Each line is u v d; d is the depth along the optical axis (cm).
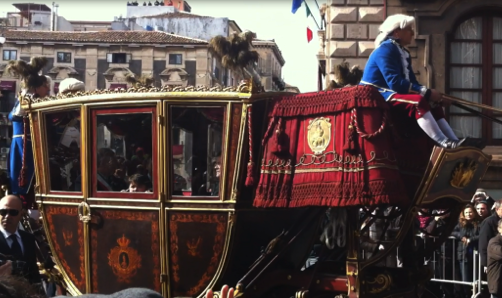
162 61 4553
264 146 741
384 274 726
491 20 1745
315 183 705
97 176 796
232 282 772
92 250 802
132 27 5272
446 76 1741
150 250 769
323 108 708
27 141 905
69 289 832
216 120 755
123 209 778
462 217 1068
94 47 4594
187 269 761
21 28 5400
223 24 5247
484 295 1030
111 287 794
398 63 754
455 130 1742
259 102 757
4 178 963
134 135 778
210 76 4553
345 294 728
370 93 689
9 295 342
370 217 828
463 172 714
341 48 1770
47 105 834
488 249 930
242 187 755
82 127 802
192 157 760
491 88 1742
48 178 847
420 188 694
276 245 750
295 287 777
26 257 760
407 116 741
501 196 1698
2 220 755
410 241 802
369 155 680
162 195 759
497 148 1708
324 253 837
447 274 1076
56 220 841
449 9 1736
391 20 772
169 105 758
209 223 755
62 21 5406
